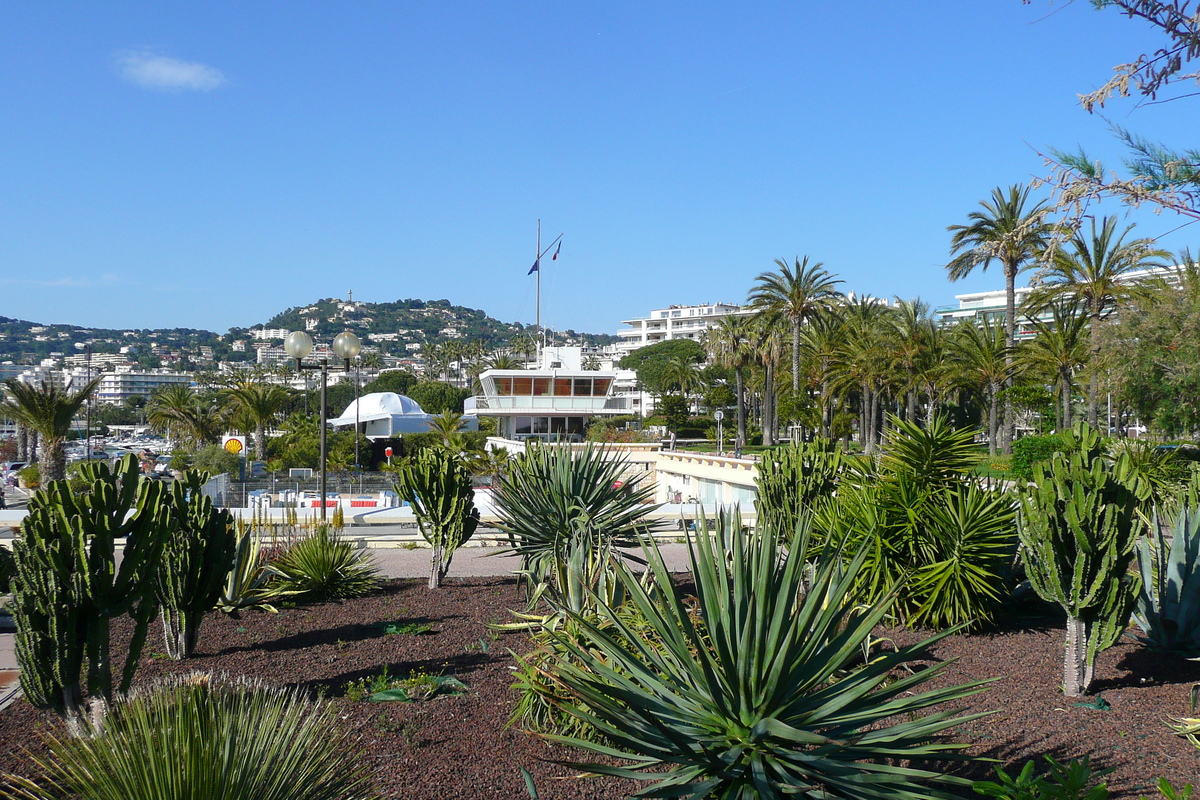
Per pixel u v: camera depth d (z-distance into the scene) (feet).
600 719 14.42
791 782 12.92
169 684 21.39
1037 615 32.53
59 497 19.88
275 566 39.32
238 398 191.83
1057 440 95.96
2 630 31.89
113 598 20.16
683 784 13.12
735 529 14.89
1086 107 15.25
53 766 16.06
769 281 187.01
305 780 14.28
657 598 16.72
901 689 14.57
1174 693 23.16
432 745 19.49
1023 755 18.88
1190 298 87.35
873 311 199.31
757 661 13.66
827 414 183.83
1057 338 129.80
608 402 170.09
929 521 30.19
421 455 41.50
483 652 27.86
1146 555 28.68
